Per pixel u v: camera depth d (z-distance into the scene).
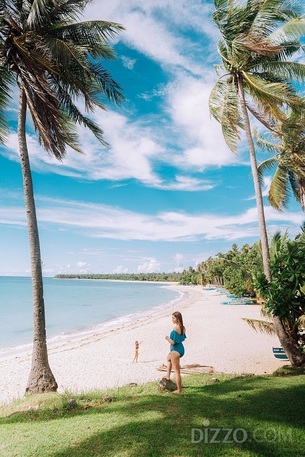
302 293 9.55
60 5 8.66
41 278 9.11
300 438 4.37
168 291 107.75
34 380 8.55
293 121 14.48
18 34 9.02
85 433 4.77
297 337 11.17
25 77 8.86
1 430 5.27
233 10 11.68
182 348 7.46
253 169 11.86
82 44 9.44
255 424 4.89
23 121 9.48
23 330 30.50
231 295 56.44
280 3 11.27
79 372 13.92
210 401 6.25
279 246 11.62
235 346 17.97
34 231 9.17
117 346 19.78
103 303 59.81
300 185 19.08
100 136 11.07
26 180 9.28
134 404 6.25
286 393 6.65
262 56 12.05
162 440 4.39
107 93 10.48
